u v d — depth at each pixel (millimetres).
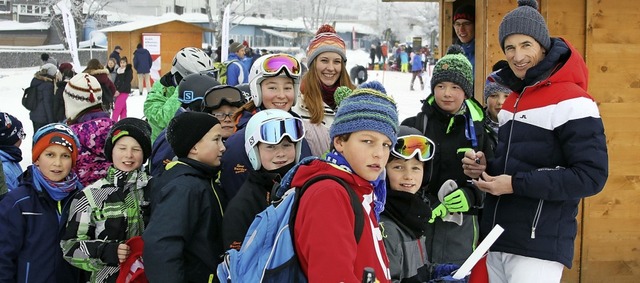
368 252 2135
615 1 4754
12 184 4305
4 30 49562
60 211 3516
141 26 26438
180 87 4453
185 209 2936
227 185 3352
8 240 3348
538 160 3020
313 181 2168
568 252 3061
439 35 7008
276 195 2371
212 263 3002
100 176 3988
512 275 3131
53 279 3432
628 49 4785
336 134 2260
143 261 2914
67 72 12750
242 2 49125
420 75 24359
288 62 3680
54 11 39344
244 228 2896
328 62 3961
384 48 37875
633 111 4789
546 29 3057
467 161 3322
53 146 3471
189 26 26625
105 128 4031
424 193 3672
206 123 3150
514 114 3109
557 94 2971
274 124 2986
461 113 3738
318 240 2012
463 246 3551
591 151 2861
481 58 5348
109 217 3287
